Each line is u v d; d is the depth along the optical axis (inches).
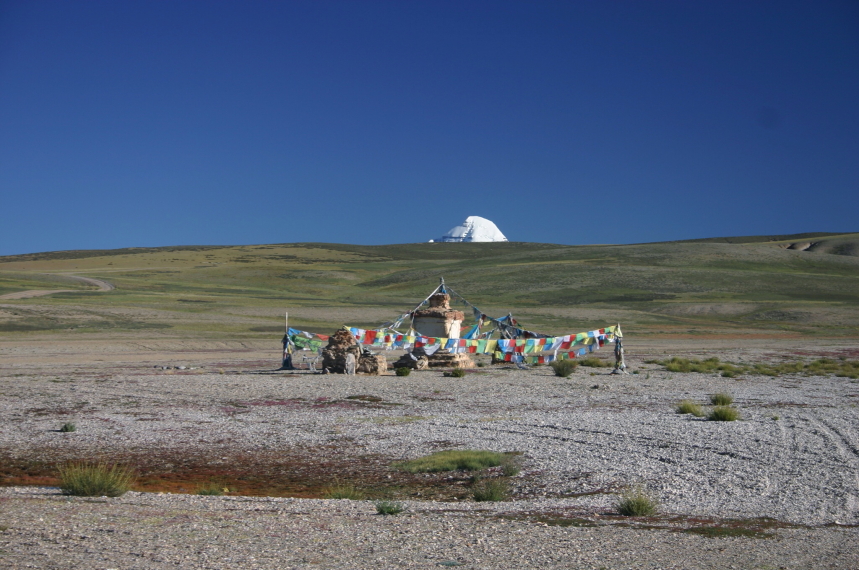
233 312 3720.5
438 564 317.4
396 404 998.4
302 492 524.1
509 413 900.0
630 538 366.6
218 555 324.2
